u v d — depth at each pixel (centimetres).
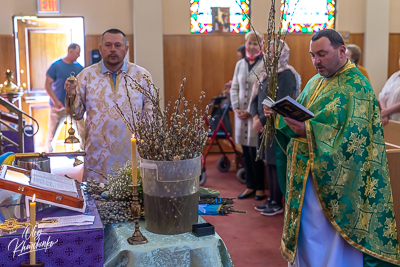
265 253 317
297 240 220
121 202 180
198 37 721
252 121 419
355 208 210
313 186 219
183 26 716
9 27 695
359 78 214
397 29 748
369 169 212
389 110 379
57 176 183
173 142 159
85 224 153
